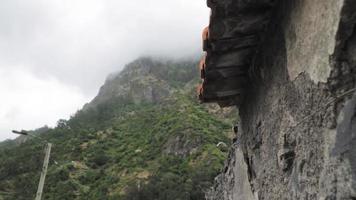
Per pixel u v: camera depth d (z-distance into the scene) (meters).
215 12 3.73
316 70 3.16
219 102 5.38
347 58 2.85
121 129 71.25
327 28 2.96
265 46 4.19
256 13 3.82
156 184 43.81
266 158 4.55
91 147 61.78
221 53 4.32
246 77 4.85
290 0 3.57
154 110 76.50
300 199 3.56
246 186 5.76
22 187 39.44
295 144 3.67
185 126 57.44
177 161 50.91
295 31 3.50
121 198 42.78
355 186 2.67
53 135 67.81
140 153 57.75
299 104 3.52
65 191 44.44
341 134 2.85
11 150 53.34
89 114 85.25
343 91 2.88
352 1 2.69
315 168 3.24
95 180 51.06
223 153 49.41
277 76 4.00
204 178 41.91
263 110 4.52
